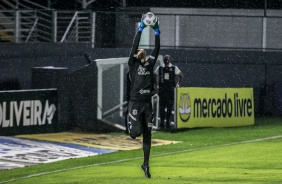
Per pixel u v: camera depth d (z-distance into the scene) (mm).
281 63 67250
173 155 40594
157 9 73250
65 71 52844
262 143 45562
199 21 70438
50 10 62875
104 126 52906
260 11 74562
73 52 62844
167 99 52500
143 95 30109
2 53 57562
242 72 67500
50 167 37531
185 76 66688
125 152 42906
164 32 70438
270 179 31297
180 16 70312
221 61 67250
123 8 72375
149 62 30266
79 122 53406
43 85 53281
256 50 70438
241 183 30328
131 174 33750
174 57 66562
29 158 40469
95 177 33156
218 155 40219
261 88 67438
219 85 67312
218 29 70438
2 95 49062
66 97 52906
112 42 70750
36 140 47781
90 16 65938
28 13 68562
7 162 39125
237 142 46406
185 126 52344
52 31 63312
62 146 45219
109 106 54438
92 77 52938
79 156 41312
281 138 48406
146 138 30156
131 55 30125
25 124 50375
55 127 52344
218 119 54594
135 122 30078
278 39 70500
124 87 55719
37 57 60188
